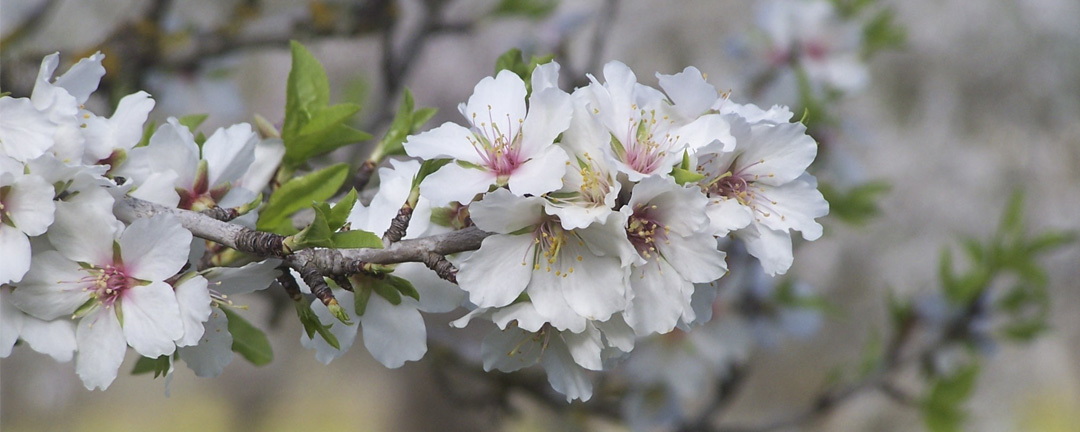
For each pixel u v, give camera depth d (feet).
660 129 3.40
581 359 3.41
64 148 3.40
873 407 9.78
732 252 5.40
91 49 4.58
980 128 10.77
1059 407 11.74
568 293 3.36
